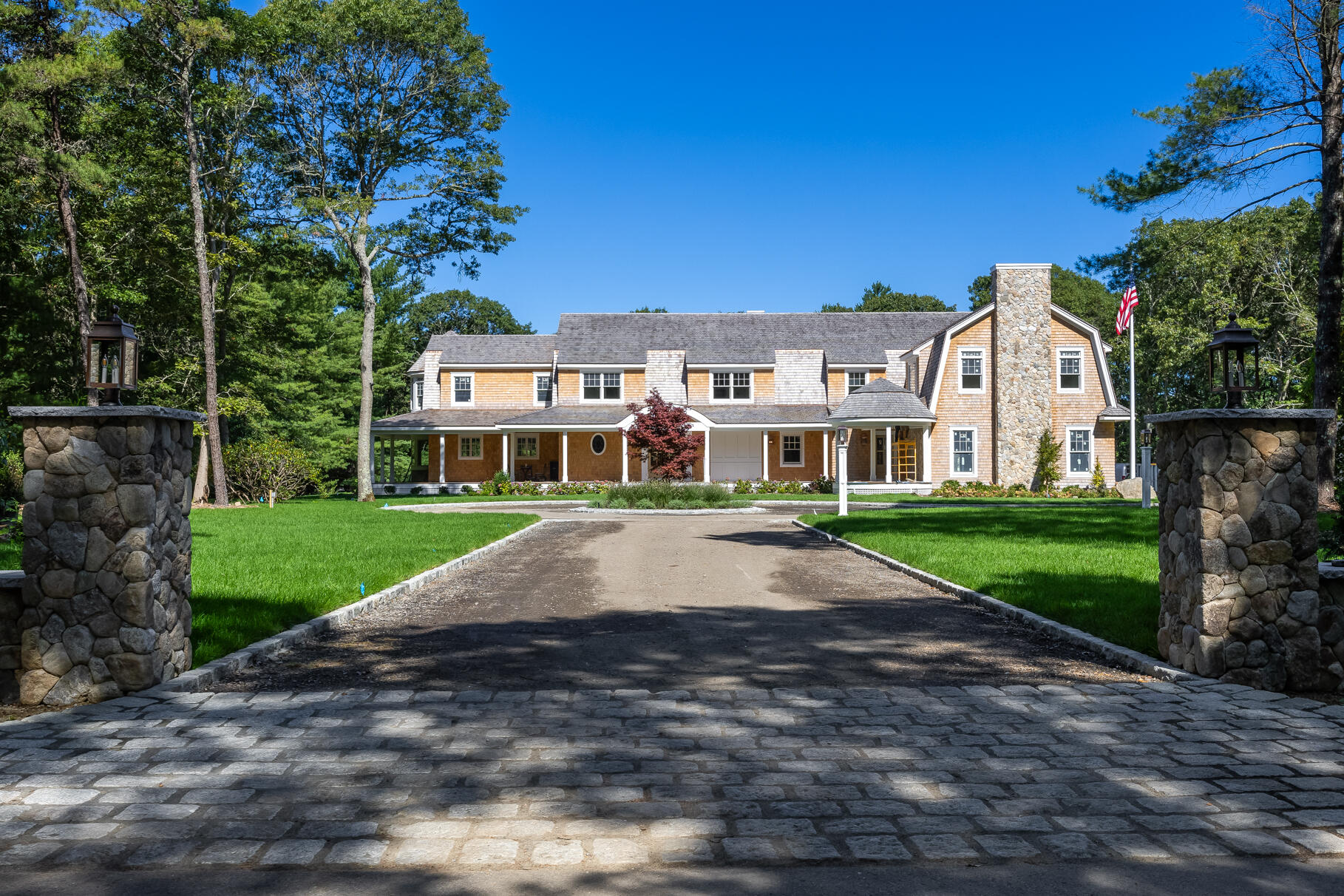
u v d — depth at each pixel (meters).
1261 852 3.42
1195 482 6.03
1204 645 5.93
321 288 48.12
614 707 5.45
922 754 4.55
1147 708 5.35
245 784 4.13
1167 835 3.57
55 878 3.21
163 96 27.58
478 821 3.71
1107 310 59.97
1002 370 35.34
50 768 4.34
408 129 33.22
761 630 8.07
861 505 29.22
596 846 3.47
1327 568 6.13
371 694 5.76
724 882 3.19
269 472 29.50
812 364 40.78
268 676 6.30
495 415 40.84
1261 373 35.44
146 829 3.62
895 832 3.60
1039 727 5.00
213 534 16.70
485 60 32.44
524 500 32.56
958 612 8.96
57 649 5.68
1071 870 3.28
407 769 4.33
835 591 10.52
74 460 5.73
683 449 33.31
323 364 46.12
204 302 26.88
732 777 4.22
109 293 28.31
